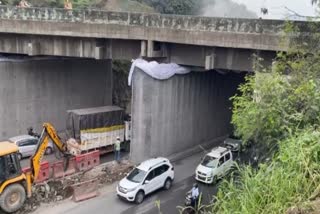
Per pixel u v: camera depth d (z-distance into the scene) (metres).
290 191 6.61
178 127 27.73
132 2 56.41
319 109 9.81
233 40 21.92
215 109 31.70
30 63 29.73
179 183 23.52
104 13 25.38
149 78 24.88
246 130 10.97
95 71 34.84
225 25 22.12
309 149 7.34
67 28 26.42
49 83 31.22
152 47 24.58
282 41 16.98
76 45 27.73
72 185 21.27
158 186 21.94
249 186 7.36
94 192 21.55
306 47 14.38
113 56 27.17
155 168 21.83
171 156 27.39
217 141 31.81
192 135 29.39
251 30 21.28
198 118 29.72
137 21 24.66
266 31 20.75
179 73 26.19
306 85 10.22
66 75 32.38
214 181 22.75
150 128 25.45
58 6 43.41
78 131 26.33
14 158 18.62
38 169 20.31
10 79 28.75
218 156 23.72
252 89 12.69
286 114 10.11
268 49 20.77
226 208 7.43
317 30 15.17
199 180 23.30
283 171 7.10
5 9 27.58
